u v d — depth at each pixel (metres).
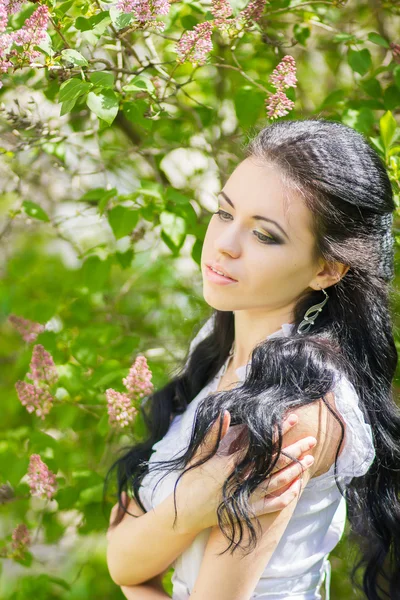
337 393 1.18
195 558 1.25
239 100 1.81
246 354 1.35
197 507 1.16
